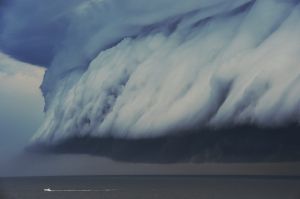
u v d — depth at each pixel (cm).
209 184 5694
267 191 4875
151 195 5800
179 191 5816
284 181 5006
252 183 5091
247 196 4872
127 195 5875
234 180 5369
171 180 6347
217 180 5528
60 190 6481
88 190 6481
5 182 6525
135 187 6375
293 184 4894
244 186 5162
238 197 4875
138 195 5872
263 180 5088
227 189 5347
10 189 6275
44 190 6338
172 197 5438
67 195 6050
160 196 5650
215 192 5344
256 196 4806
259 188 4956
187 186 6041
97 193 6216
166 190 5988
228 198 4941
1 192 5953
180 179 6216
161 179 6538
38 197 5784
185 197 5384
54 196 5928
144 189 6278
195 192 5566
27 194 5966
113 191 6316
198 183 5875
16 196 5800
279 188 4916
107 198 5700
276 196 4672
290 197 4562
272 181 5044
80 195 6050
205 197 5131
